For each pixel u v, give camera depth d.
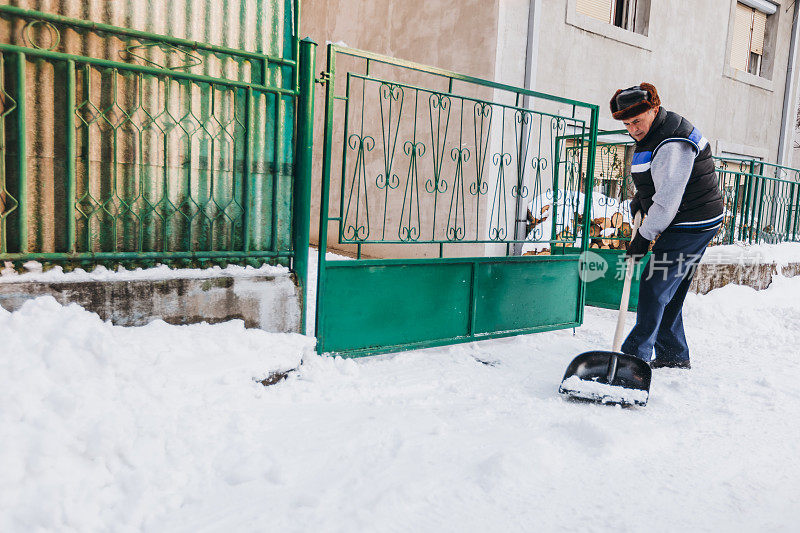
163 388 2.31
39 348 2.19
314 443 2.23
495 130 6.53
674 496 1.97
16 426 1.86
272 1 2.95
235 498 1.85
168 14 2.68
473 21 6.76
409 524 1.74
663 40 8.16
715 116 9.18
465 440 2.35
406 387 3.00
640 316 3.47
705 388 3.25
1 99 2.35
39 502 1.68
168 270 2.76
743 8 9.58
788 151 10.67
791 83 10.36
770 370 3.68
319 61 9.80
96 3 2.52
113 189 2.61
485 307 3.96
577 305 4.61
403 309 3.53
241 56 2.87
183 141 2.79
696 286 5.93
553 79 7.04
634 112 3.21
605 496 1.96
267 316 2.99
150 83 2.67
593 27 7.30
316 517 1.75
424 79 7.46
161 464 1.96
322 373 2.98
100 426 1.96
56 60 2.44
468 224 6.86
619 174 7.73
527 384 3.21
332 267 3.18
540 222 6.55
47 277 2.45
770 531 1.78
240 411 2.40
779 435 2.56
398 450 2.21
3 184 2.36
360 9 8.74
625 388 2.87
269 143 3.02
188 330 2.70
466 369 3.43
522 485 2.00
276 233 3.06
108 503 1.77
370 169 8.48
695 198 3.31
